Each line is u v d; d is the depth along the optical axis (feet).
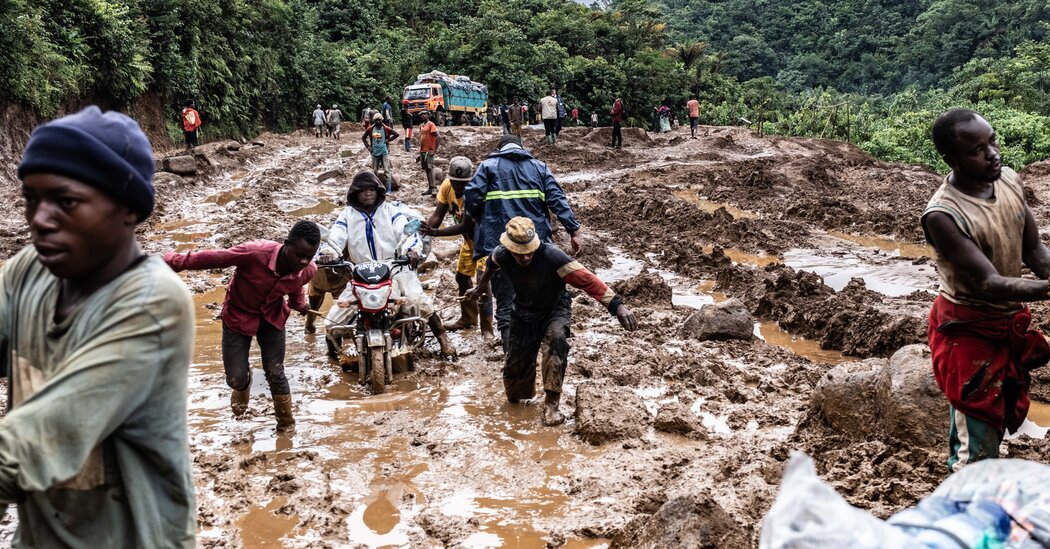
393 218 24.18
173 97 109.29
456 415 20.88
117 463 6.78
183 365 6.82
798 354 26.05
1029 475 6.48
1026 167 71.15
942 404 16.62
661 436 19.27
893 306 28.73
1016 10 347.56
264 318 19.92
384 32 193.98
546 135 97.50
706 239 44.60
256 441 19.42
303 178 76.64
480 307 27.14
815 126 133.39
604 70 215.72
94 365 6.27
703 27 442.09
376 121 64.49
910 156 99.55
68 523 6.80
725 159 90.17
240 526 15.43
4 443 5.99
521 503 16.28
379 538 15.05
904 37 382.83
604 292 19.93
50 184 6.31
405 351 23.75
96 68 88.48
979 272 11.98
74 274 6.57
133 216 6.73
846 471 16.55
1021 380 12.70
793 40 421.59
